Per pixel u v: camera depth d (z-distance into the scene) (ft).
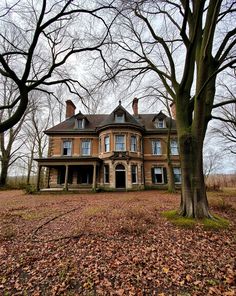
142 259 13.69
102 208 30.83
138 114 91.09
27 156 106.93
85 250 15.51
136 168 71.26
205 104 21.59
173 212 24.03
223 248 15.10
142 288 10.58
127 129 71.87
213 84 23.25
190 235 17.74
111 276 11.84
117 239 17.52
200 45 22.91
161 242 16.61
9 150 92.43
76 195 56.24
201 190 21.59
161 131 78.43
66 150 76.02
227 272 11.69
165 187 73.87
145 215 24.13
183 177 22.49
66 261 13.78
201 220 20.30
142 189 70.79
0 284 11.41
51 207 35.06
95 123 83.76
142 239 17.34
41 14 15.90
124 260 13.66
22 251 15.65
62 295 10.23
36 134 108.27
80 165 69.62
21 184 90.53
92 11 19.19
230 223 21.02
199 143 21.84
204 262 13.05
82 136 77.05
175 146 78.43
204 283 10.74
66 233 19.65
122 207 31.71
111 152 69.77
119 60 29.37
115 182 67.82
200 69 21.07
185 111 23.62
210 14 20.01
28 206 36.52
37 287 11.02
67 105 87.92
